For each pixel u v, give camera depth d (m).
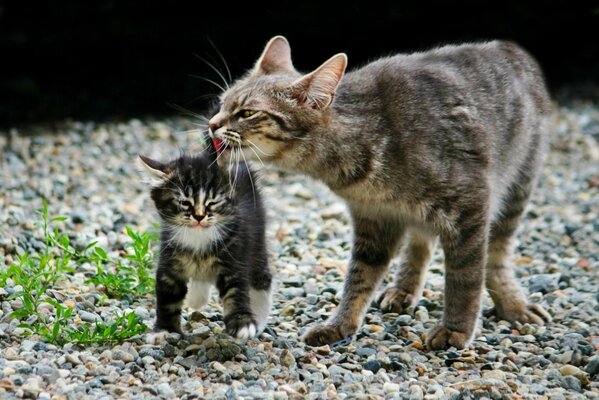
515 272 11.16
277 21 20.80
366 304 9.12
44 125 17.98
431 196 8.34
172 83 20.39
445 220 8.41
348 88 8.45
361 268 9.15
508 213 9.81
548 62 23.20
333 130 8.23
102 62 20.80
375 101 8.39
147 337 7.99
